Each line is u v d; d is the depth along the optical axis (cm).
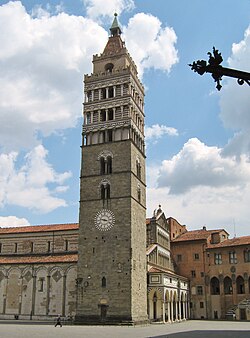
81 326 6850
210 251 11062
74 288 8456
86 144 8562
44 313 8556
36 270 8912
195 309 10856
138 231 8106
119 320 7188
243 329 6206
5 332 5150
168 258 10819
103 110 8700
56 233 9850
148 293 8556
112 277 7488
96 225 7931
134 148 8431
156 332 5353
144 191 8844
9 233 10225
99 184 8175
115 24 9531
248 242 10450
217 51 1139
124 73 8688
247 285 10231
